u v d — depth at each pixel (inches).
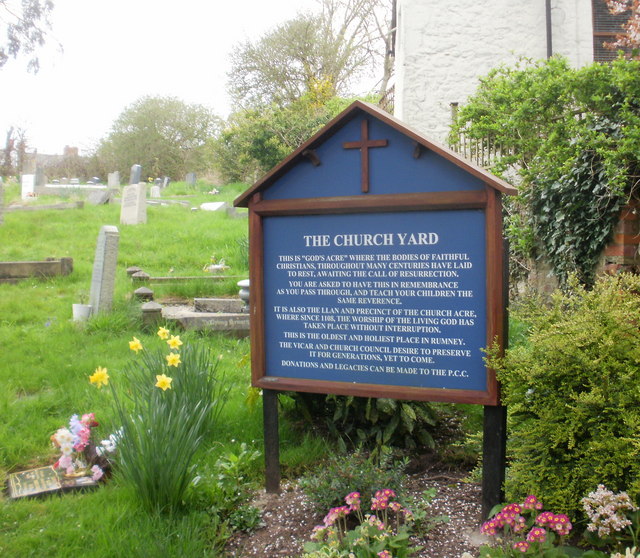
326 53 1314.0
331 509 124.3
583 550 117.0
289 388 149.8
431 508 141.0
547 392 126.3
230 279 420.2
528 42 470.3
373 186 141.6
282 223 151.2
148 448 139.9
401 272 140.3
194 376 183.6
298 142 1082.1
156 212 705.0
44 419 196.7
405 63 479.5
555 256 268.8
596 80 239.3
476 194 131.5
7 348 270.5
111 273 325.4
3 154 1139.3
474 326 134.6
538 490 122.3
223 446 173.0
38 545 130.1
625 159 217.0
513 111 293.9
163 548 122.6
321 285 148.1
